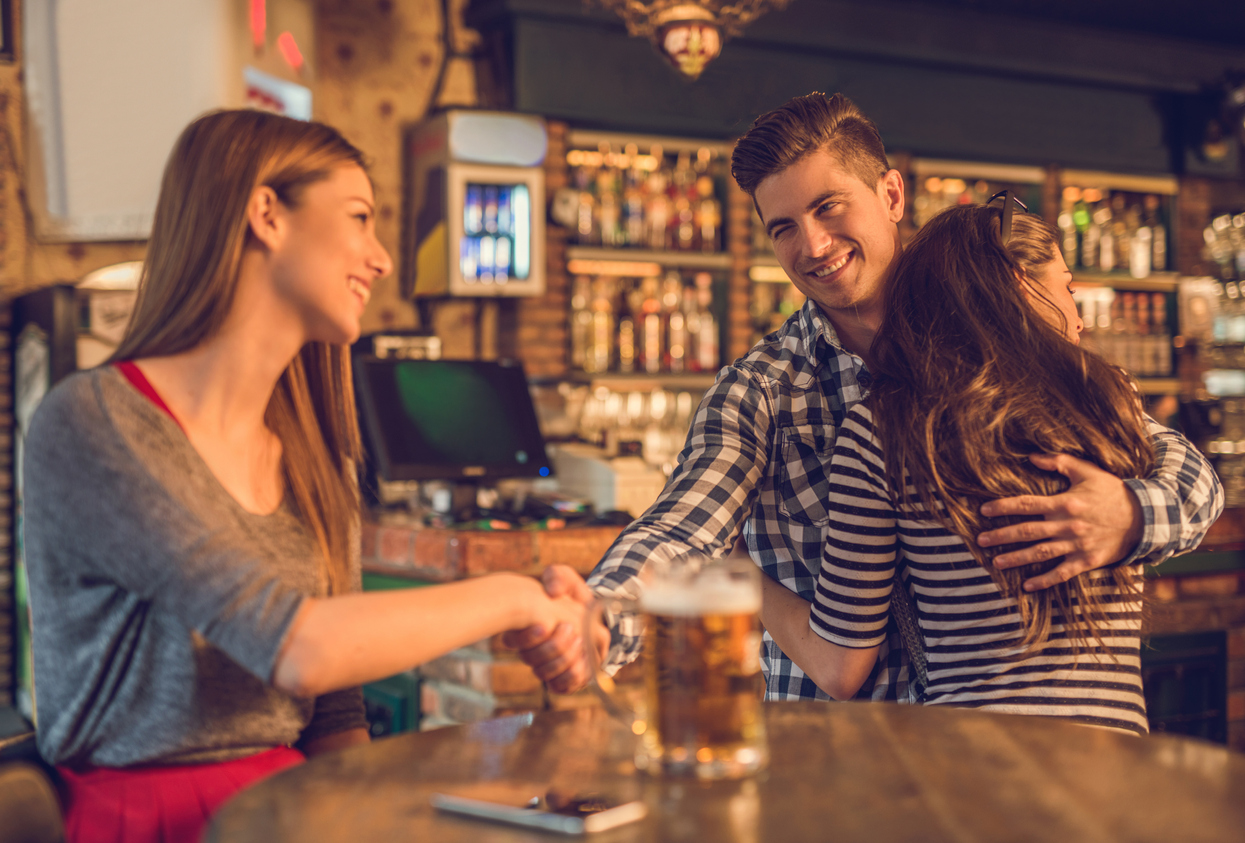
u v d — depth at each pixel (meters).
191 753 1.12
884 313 1.34
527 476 3.03
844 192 1.51
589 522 2.73
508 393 3.14
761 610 1.45
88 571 1.08
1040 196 5.62
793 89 4.97
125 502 1.04
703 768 0.86
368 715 2.89
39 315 3.74
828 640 1.26
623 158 4.91
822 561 1.28
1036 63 5.34
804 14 4.84
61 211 4.00
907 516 1.20
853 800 0.80
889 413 1.21
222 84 3.77
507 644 1.16
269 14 4.02
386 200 4.68
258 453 1.25
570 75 4.59
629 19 3.49
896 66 5.16
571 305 4.81
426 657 1.03
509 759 0.93
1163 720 2.90
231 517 1.15
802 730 1.00
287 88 4.14
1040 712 1.15
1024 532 1.14
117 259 4.24
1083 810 0.78
